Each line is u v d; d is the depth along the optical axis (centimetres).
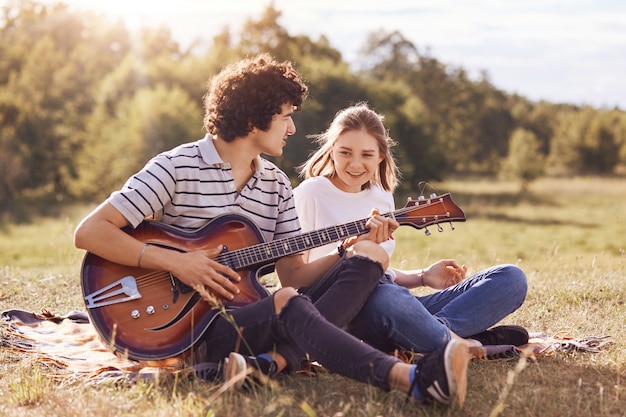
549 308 518
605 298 544
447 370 282
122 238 344
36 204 3581
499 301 383
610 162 6372
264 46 5256
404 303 347
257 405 302
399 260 759
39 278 609
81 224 347
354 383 334
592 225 3009
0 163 3819
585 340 416
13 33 7119
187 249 355
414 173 4378
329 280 351
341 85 4159
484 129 7950
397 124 4319
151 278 350
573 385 340
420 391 291
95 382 338
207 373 335
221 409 297
